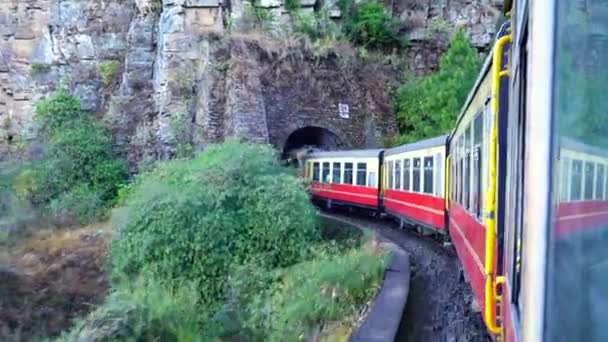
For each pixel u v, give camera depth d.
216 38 33.81
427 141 17.11
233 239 17.30
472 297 10.36
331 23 37.41
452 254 14.88
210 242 16.89
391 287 11.11
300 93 34.66
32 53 40.09
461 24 38.97
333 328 10.80
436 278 12.72
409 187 19.19
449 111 29.92
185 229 16.89
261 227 17.44
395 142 34.97
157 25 37.97
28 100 39.69
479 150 7.09
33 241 25.83
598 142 1.62
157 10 38.25
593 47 1.65
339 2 38.03
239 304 15.48
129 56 37.72
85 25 39.78
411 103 35.66
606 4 1.63
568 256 1.67
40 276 21.41
